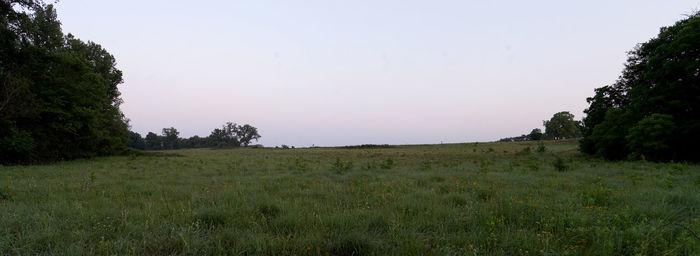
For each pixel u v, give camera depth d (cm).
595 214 441
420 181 955
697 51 1881
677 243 309
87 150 2808
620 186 766
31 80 2066
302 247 332
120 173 1306
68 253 304
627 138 2073
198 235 365
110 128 3641
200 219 439
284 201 583
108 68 3575
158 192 738
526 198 592
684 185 757
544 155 3022
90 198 658
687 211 471
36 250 321
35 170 1371
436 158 2744
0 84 1859
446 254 304
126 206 561
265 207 526
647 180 889
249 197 639
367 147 8112
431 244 342
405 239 345
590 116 2927
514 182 894
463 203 584
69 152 2480
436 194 673
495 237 348
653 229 330
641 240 318
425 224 421
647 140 1959
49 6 2416
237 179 1069
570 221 410
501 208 487
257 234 374
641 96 2238
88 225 410
